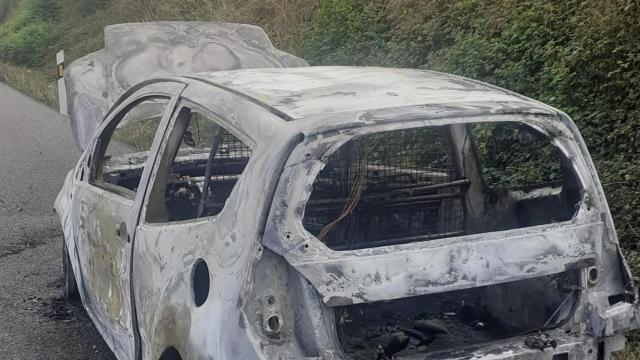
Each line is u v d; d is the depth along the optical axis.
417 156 4.13
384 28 10.76
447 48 8.95
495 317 3.48
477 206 3.98
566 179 3.24
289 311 2.66
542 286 3.20
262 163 2.77
